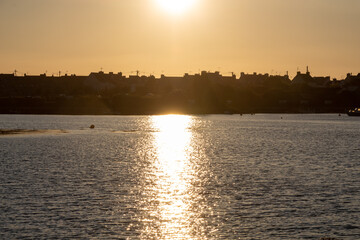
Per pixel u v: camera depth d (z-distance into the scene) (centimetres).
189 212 5728
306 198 6406
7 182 7381
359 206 5991
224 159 10769
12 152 11662
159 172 8694
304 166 9406
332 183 7450
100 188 7025
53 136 17262
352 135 19075
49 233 4962
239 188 7088
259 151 12500
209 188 7112
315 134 19625
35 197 6359
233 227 5184
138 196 6538
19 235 4903
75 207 5894
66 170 8694
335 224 5288
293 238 4894
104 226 5188
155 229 5112
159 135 18825
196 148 13575
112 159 10600
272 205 6041
